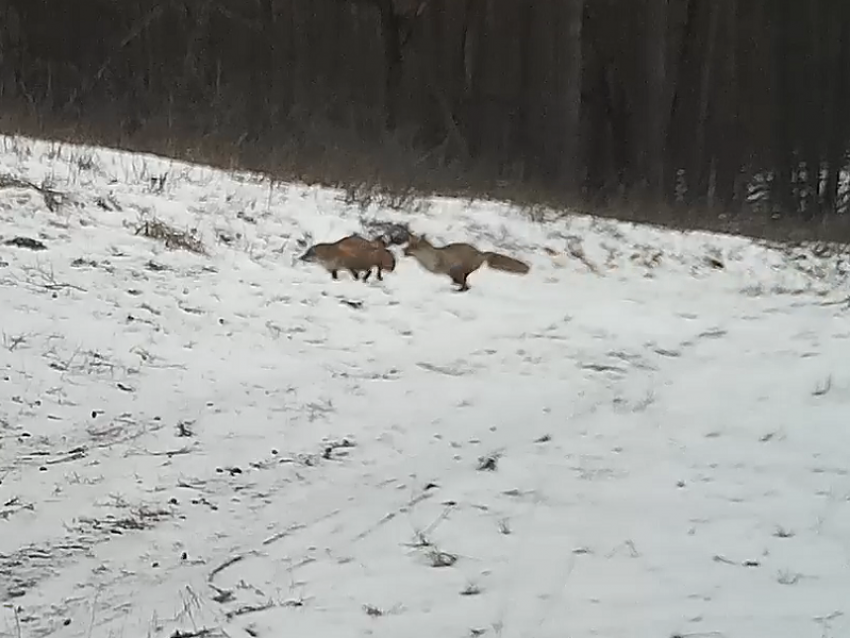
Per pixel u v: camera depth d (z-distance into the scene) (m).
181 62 25.19
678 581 5.45
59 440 6.68
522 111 27.12
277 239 11.98
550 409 8.14
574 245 14.08
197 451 6.77
